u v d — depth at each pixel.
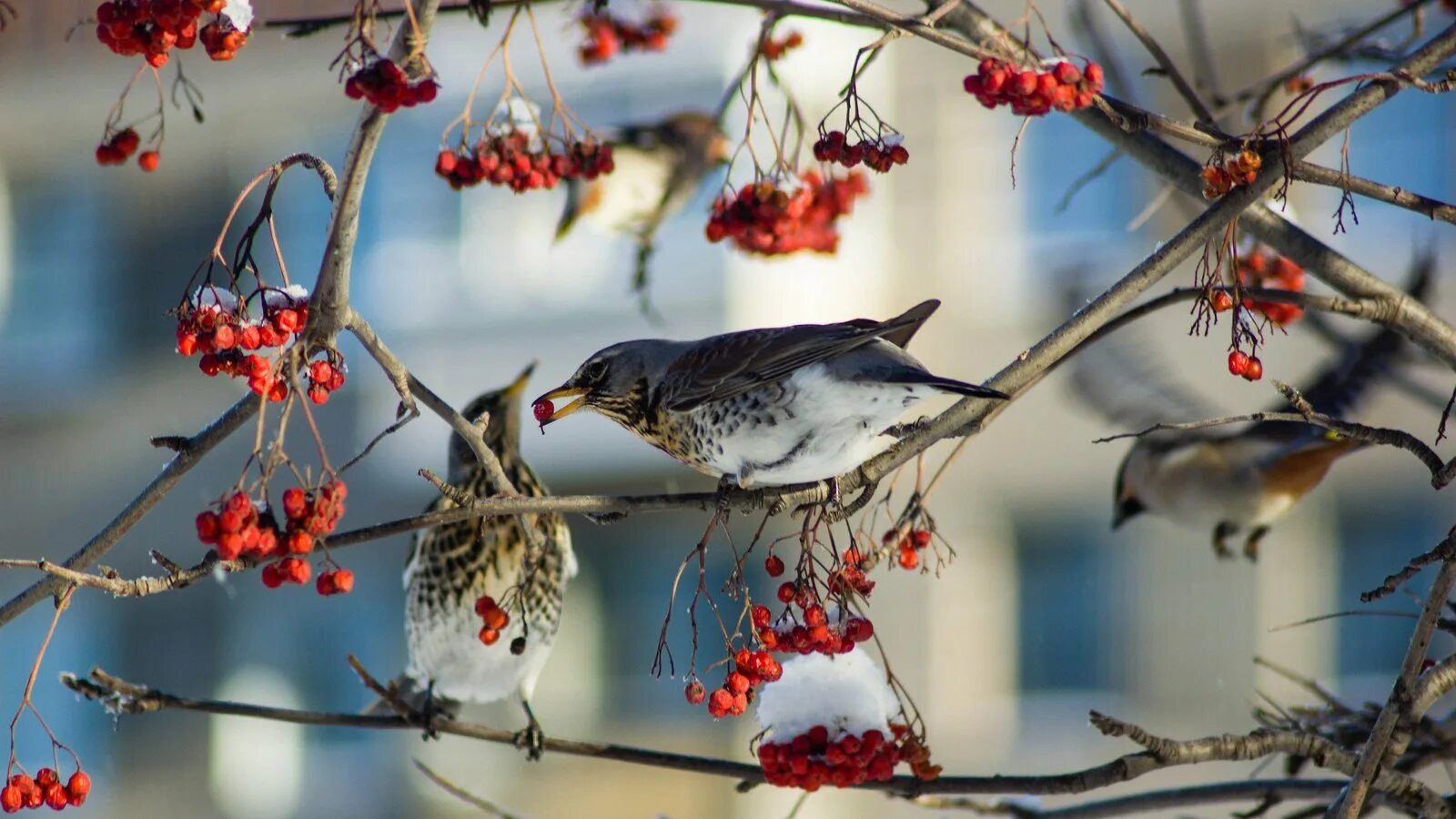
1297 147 4.87
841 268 16.61
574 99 16.55
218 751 19.12
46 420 20.45
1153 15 15.44
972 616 16.75
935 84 16.64
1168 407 8.34
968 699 16.73
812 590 4.86
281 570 4.31
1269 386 14.88
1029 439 16.70
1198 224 4.91
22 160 20.25
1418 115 14.95
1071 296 10.08
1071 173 16.53
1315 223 15.05
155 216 19.81
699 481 17.02
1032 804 5.92
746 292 16.75
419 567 7.73
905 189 16.70
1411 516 15.52
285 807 18.61
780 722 5.00
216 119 19.36
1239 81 15.20
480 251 18.19
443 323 18.23
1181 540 16.42
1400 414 15.59
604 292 17.50
